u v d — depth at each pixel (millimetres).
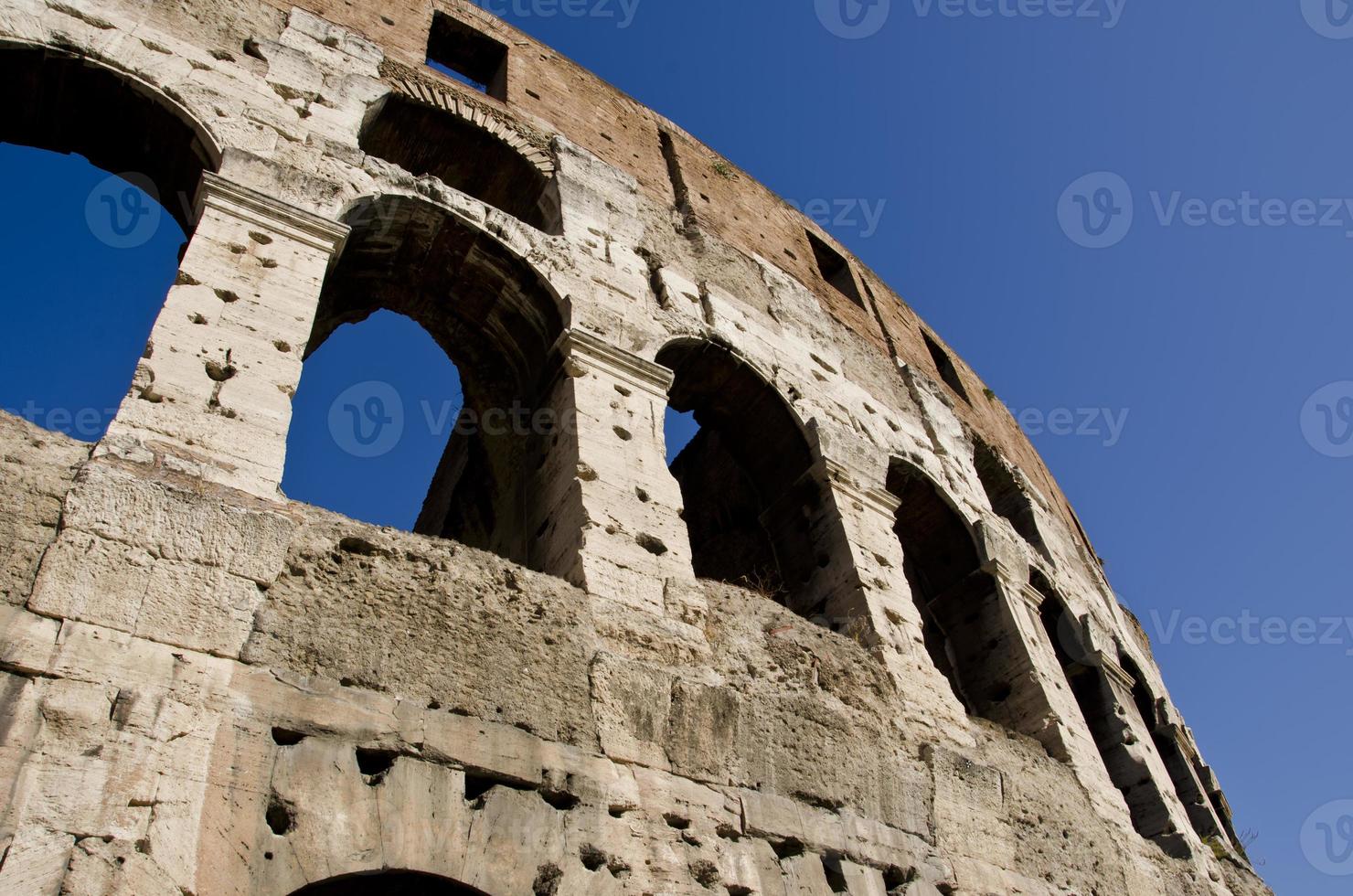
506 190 21672
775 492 20953
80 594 10016
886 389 24938
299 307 14234
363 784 10297
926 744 15789
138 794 9117
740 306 22344
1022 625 22016
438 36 23875
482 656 11945
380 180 17188
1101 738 23516
